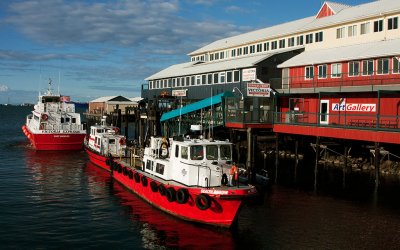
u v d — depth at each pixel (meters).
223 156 20.05
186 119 39.91
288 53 41.28
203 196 17.53
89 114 72.75
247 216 19.81
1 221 19.17
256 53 51.78
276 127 31.55
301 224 18.61
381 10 35.94
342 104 32.97
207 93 44.88
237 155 33.75
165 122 40.88
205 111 37.59
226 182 18.70
